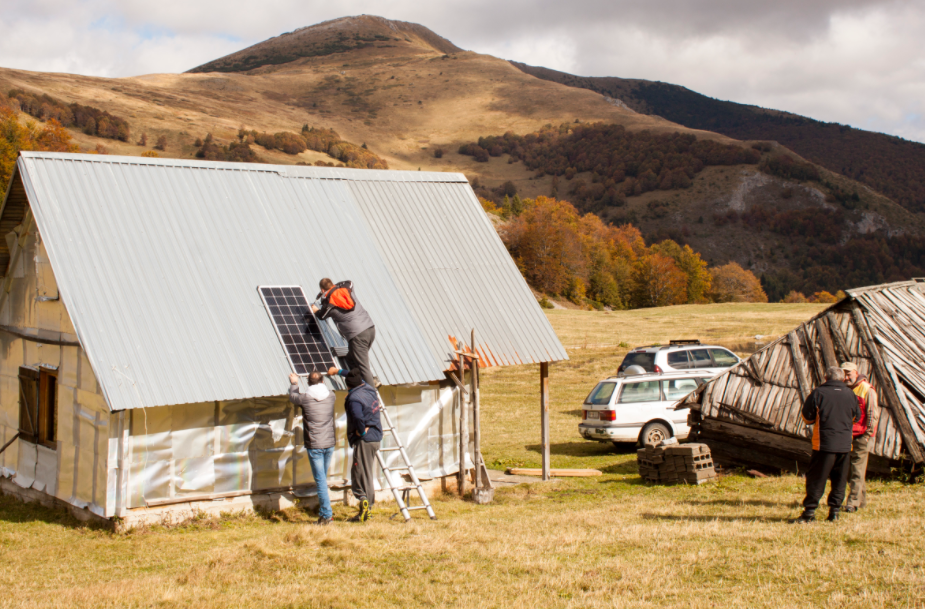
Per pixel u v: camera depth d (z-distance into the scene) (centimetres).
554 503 1165
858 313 1273
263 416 1074
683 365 2008
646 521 944
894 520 832
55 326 1134
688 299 14088
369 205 1412
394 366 1163
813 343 1300
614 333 5522
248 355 1060
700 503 1059
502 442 2028
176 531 977
